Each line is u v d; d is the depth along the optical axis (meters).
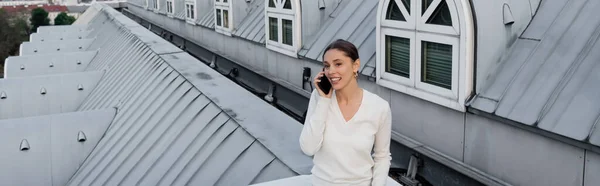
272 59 19.02
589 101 7.69
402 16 10.63
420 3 9.95
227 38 24.27
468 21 8.97
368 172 5.02
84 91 24.59
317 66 15.37
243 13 23.16
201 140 11.45
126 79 20.89
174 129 12.93
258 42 20.00
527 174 8.56
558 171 8.02
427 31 9.88
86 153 16.11
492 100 9.00
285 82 17.80
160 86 16.61
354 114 4.77
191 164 10.80
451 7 9.18
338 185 4.98
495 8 9.19
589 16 8.76
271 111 11.70
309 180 6.34
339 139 4.82
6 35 92.00
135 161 12.91
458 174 9.88
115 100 19.27
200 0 29.62
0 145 15.59
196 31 30.55
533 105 8.37
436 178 10.50
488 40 9.20
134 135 14.46
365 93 4.82
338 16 15.84
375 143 5.02
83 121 16.81
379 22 11.32
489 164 9.31
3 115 22.84
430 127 10.63
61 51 37.47
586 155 7.55
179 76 16.12
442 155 10.26
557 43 8.85
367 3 15.01
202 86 14.39
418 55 10.24
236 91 13.72
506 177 8.95
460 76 9.26
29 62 30.67
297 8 16.03
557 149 8.00
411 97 11.09
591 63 8.10
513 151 8.77
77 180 14.81
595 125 7.36
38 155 15.70
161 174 11.27
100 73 25.12
